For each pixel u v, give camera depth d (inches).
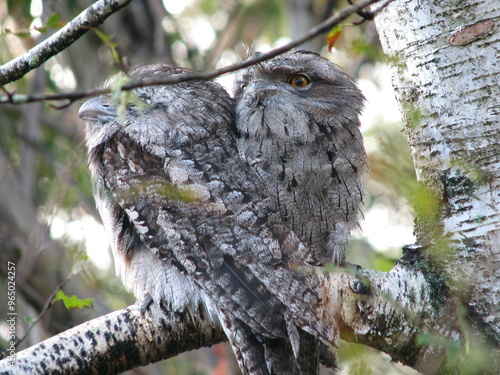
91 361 257.6
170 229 294.2
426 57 273.1
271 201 308.0
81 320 479.5
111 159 326.0
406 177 293.3
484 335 260.8
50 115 555.8
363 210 348.2
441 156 270.2
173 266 288.4
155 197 303.1
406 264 278.4
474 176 262.2
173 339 275.4
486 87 262.5
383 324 272.7
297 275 280.4
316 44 565.3
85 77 543.5
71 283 478.6
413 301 270.7
